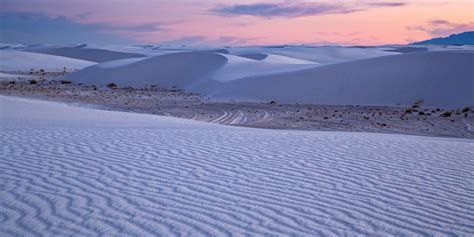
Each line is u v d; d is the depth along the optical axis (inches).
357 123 936.3
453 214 211.8
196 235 181.5
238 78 1802.4
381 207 220.7
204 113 1119.6
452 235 185.9
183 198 229.3
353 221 200.7
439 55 1643.7
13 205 212.2
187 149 359.9
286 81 1640.0
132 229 186.4
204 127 589.0
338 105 1407.5
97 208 210.8
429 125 915.4
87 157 317.7
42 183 249.1
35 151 335.3
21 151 334.3
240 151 358.3
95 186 246.1
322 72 1663.4
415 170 301.6
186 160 317.7
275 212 211.0
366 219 203.6
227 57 2279.8
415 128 869.2
